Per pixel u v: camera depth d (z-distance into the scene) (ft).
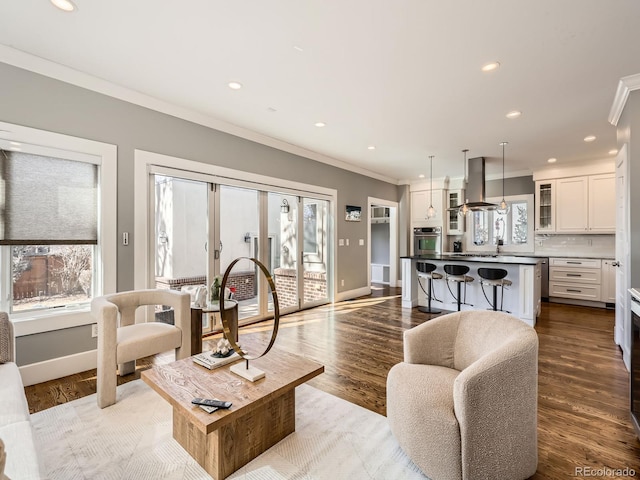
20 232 8.38
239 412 4.87
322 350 11.03
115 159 9.91
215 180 12.69
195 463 5.53
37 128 8.46
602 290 17.48
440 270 17.35
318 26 6.94
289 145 15.69
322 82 9.48
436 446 4.82
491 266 15.17
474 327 6.35
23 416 4.65
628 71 8.75
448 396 5.19
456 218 23.48
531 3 6.17
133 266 10.30
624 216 9.99
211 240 12.85
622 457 5.67
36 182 8.61
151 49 7.90
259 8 6.39
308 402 7.60
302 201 17.06
